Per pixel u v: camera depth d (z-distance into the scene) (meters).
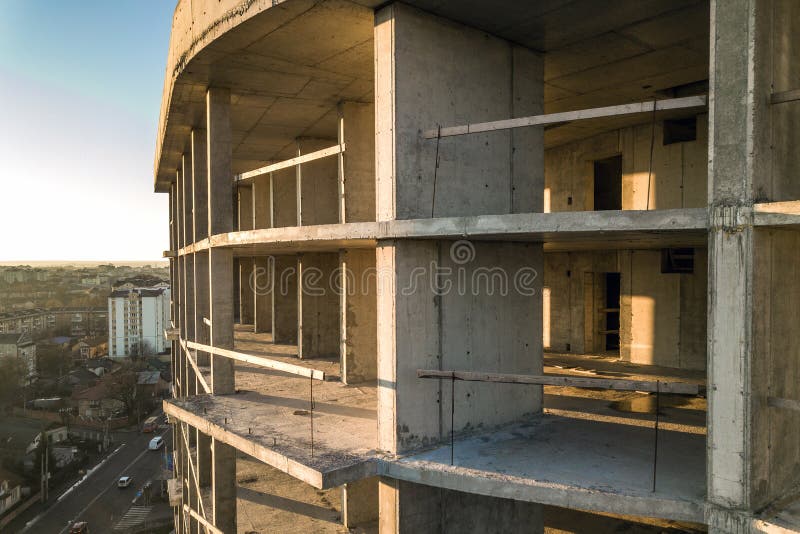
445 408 6.49
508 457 5.93
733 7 4.16
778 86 4.40
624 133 12.39
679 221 4.54
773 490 4.45
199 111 10.41
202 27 7.19
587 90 9.28
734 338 4.17
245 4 6.28
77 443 68.62
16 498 51.69
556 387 9.83
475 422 6.86
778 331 4.49
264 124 11.58
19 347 101.44
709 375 4.31
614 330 15.52
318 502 10.07
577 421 7.43
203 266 12.16
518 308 7.46
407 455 5.98
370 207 10.08
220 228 9.09
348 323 9.58
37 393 88.31
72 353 126.88
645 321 12.34
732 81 4.18
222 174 9.13
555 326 14.91
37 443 64.69
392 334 6.03
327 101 9.91
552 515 9.62
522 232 5.27
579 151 13.67
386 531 6.07
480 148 6.89
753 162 4.08
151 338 131.75
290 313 15.03
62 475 58.16
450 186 6.55
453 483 5.44
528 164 7.53
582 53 7.64
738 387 4.16
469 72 6.72
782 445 4.62
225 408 7.94
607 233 5.38
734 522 4.18
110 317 129.12
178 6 8.30
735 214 4.15
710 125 4.30
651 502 4.68
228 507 9.64
